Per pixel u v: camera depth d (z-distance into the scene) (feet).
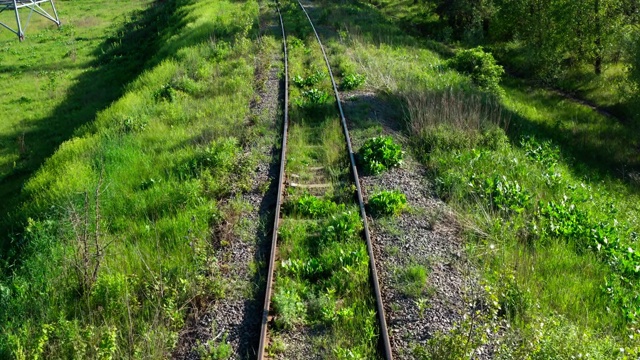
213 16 88.38
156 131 42.27
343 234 25.75
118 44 98.58
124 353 19.52
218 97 48.85
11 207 36.83
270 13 91.97
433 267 23.76
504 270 22.67
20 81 79.56
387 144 35.12
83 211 29.25
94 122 47.70
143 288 23.38
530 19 81.30
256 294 22.03
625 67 65.87
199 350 19.27
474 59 62.34
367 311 20.70
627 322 21.43
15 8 109.91
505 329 20.12
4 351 19.74
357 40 69.77
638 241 30.12
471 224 27.55
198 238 26.14
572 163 43.98
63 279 23.89
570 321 20.97
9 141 55.93
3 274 26.09
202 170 33.78
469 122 40.98
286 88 48.83
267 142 37.76
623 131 54.95
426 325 20.20
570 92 69.92
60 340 19.79
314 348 19.22
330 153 35.40
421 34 105.09
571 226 28.37
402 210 28.71
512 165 36.09
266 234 26.35
